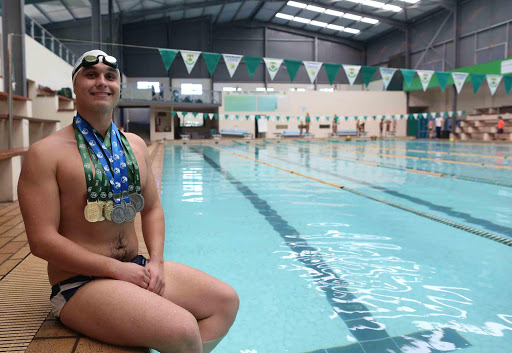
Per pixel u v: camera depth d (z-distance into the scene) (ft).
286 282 7.29
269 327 5.65
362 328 5.61
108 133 4.15
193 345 3.51
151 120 67.41
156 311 3.47
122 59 71.92
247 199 15.31
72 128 4.03
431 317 5.91
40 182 3.66
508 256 8.72
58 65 42.86
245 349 5.09
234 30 82.74
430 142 60.23
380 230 10.89
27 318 4.24
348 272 7.78
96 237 4.01
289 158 33.45
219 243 9.68
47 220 3.67
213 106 71.31
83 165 3.83
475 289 6.95
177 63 78.84
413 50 76.79
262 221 11.85
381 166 27.07
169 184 19.07
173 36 78.28
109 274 3.79
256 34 83.35
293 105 75.25
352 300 6.52
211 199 15.31
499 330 5.52
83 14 58.34
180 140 66.80
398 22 76.54
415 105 79.56
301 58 85.46
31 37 34.32
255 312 6.11
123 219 4.04
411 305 6.31
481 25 62.90
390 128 79.20
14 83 24.34
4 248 7.61
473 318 5.89
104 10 61.93
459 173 22.94
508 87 41.98
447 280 7.37
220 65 81.92
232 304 4.27
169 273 4.32
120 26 68.95
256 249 9.22
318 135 77.00
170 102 65.00
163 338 3.42
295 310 6.17
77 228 3.95
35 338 3.76
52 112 30.48
